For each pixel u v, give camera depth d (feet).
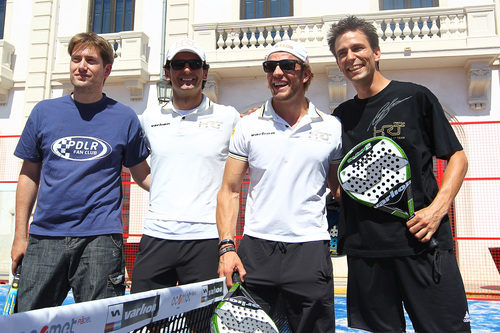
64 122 7.32
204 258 7.91
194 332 5.20
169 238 7.86
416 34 25.85
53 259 6.94
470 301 18.20
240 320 5.07
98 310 3.36
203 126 8.29
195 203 7.97
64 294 7.27
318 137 6.68
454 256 6.41
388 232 6.40
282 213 6.44
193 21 29.96
